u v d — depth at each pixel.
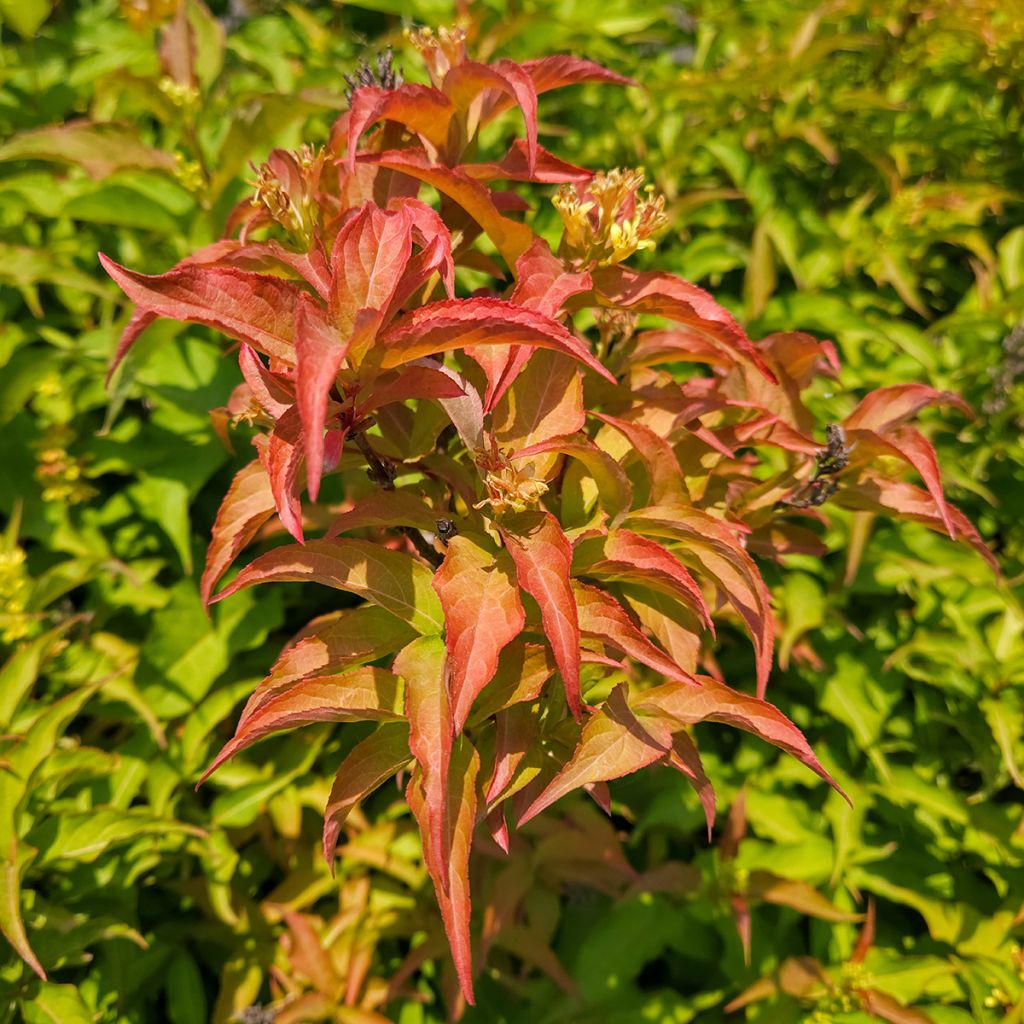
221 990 0.68
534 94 0.45
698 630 0.48
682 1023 0.67
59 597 0.69
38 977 0.59
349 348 0.37
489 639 0.39
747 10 0.86
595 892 0.73
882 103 0.73
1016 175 0.86
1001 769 0.68
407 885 0.70
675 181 0.74
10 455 0.67
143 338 0.58
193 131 0.67
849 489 0.54
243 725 0.42
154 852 0.65
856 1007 0.64
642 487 0.48
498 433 0.44
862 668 0.71
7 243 0.69
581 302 0.46
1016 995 0.63
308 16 0.87
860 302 0.76
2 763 0.57
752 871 0.67
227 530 0.47
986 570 0.66
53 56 0.80
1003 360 0.70
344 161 0.47
